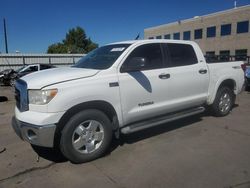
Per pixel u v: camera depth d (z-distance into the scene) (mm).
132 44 4871
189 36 46750
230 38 39625
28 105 4031
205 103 6277
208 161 4164
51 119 3842
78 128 4105
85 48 80750
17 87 4438
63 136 4000
